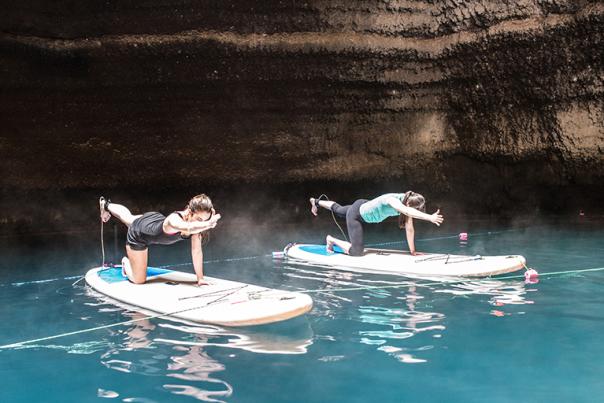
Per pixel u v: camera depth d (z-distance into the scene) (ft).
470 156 40.73
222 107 39.29
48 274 21.86
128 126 39.14
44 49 36.01
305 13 37.24
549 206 39.52
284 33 37.50
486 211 41.42
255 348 11.94
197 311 14.20
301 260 24.00
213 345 12.23
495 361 10.78
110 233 35.86
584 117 36.35
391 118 40.96
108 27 36.45
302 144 40.83
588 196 37.96
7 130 37.22
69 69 36.94
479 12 37.52
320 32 37.68
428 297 16.29
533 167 38.88
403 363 10.79
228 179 41.11
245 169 41.01
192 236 16.33
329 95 39.60
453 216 41.75
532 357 10.97
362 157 41.42
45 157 38.29
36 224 38.06
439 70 39.81
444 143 41.11
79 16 36.22
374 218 22.62
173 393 9.61
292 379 10.11
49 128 38.06
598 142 36.06
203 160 40.50
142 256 17.25
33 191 38.24
